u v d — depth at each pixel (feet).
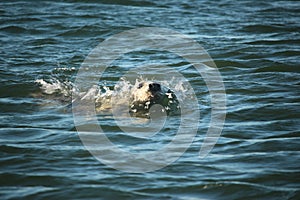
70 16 220.43
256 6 244.63
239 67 162.81
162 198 83.61
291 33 201.57
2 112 124.06
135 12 229.25
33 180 88.89
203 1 253.24
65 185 87.10
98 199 83.10
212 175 91.35
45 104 129.80
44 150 100.83
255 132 111.86
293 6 244.83
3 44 184.34
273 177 90.58
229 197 84.48
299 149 102.42
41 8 232.53
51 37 193.26
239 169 93.66
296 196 84.23
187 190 86.28
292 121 118.21
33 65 160.45
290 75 153.89
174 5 243.40
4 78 146.92
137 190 85.97
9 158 97.19
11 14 221.25
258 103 130.11
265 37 195.93
